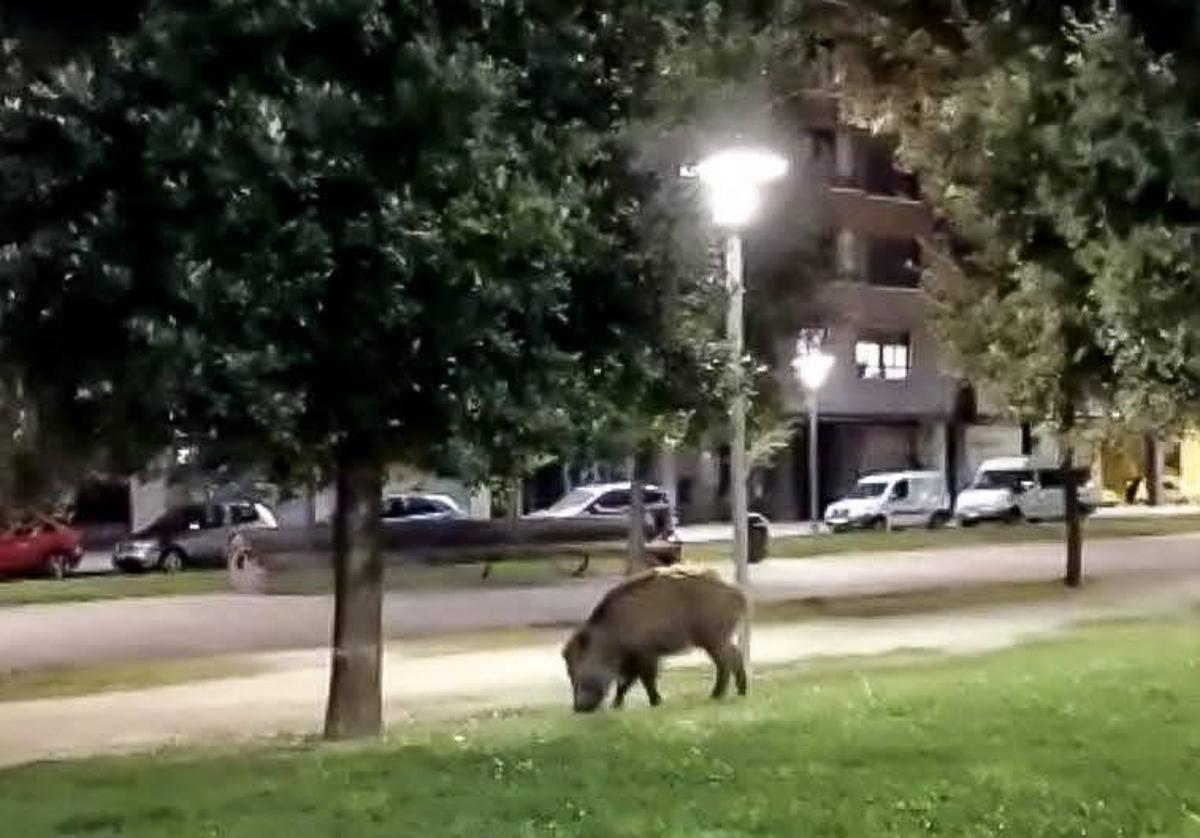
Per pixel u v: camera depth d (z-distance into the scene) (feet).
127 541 129.39
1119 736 33.40
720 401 42.68
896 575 113.91
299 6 31.91
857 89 48.93
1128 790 27.68
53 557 121.90
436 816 26.86
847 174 202.49
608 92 37.22
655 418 42.27
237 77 32.22
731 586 49.78
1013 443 226.17
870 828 25.07
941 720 36.04
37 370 34.81
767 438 75.46
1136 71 29.09
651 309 39.63
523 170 34.09
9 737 50.47
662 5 37.55
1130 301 30.76
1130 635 64.44
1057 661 51.93
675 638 48.08
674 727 37.32
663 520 118.52
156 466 38.24
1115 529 163.53
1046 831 24.81
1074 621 81.71
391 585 103.81
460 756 33.50
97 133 32.91
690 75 39.96
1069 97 30.66
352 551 43.01
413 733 42.60
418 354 33.78
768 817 25.89
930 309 126.31
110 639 78.28
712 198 44.78
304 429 34.91
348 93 32.04
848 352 204.13
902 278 209.67
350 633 42.98
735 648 49.80
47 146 33.42
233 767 34.78
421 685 60.49
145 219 32.94
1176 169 28.96
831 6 44.09
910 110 50.88
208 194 31.73
